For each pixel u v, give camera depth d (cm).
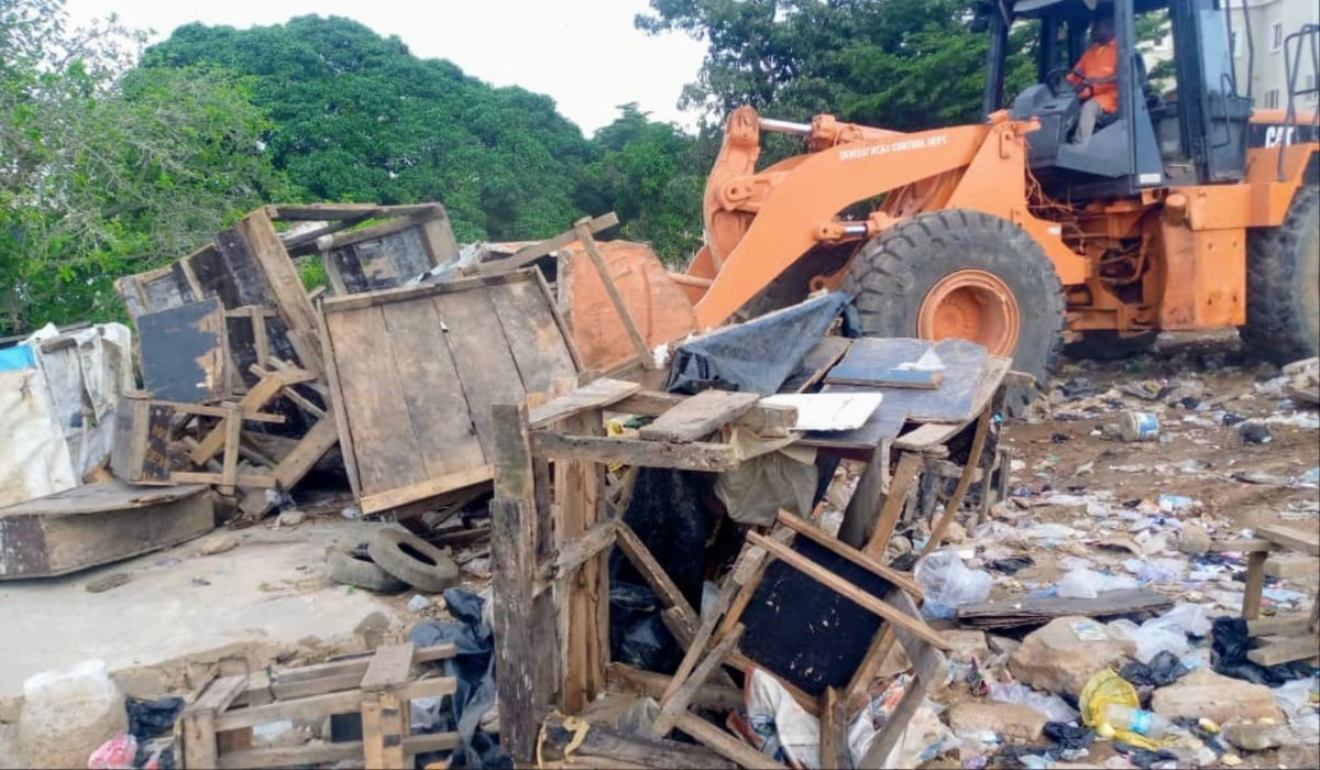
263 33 1883
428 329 590
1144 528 575
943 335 778
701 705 383
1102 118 850
